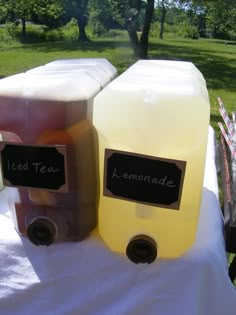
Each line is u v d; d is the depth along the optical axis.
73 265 0.76
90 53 11.54
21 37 16.16
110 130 0.68
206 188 0.98
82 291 0.77
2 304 0.78
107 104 0.68
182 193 0.69
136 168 0.67
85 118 0.69
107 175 0.68
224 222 0.91
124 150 0.67
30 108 0.66
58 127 0.67
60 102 0.66
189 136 0.66
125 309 0.75
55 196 0.72
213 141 1.31
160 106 0.66
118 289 0.75
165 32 23.89
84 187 0.72
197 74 0.98
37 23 19.19
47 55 11.28
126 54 11.34
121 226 0.72
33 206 0.73
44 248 0.76
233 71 9.52
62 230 0.73
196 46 16.11
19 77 0.75
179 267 0.72
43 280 0.77
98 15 13.83
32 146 0.68
